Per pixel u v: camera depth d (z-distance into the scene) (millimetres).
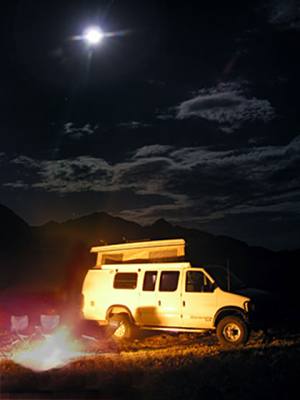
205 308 15781
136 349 15734
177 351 14594
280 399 9312
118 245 18453
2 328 19859
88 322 17938
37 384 10695
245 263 37719
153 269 16922
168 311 16359
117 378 10664
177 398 9516
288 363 12023
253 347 14492
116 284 17438
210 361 12609
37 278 35094
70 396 9711
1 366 12570
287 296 25484
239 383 10453
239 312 15352
